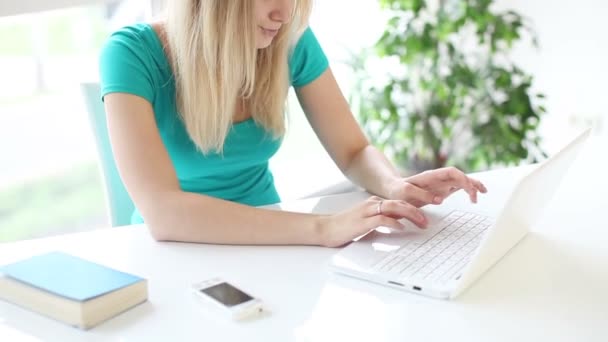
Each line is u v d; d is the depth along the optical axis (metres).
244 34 1.19
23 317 0.77
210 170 1.37
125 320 0.76
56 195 2.29
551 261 0.93
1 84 2.07
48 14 1.67
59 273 0.81
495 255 0.89
